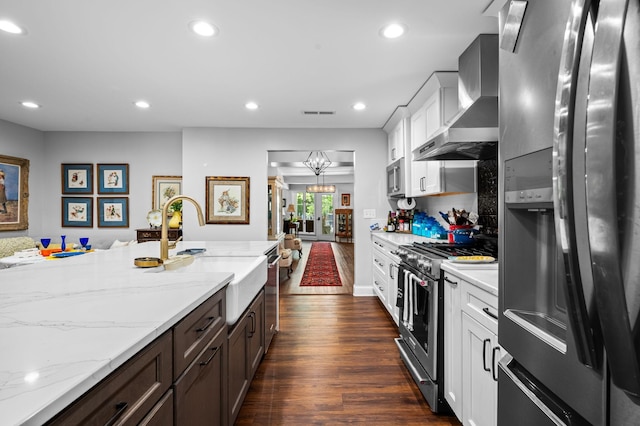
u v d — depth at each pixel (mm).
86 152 4664
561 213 622
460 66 2355
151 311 967
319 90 3055
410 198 4035
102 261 1947
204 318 1223
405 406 1924
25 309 983
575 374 684
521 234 958
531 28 830
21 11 1840
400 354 2504
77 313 947
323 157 7664
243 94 3166
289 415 1841
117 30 2041
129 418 745
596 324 594
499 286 1028
